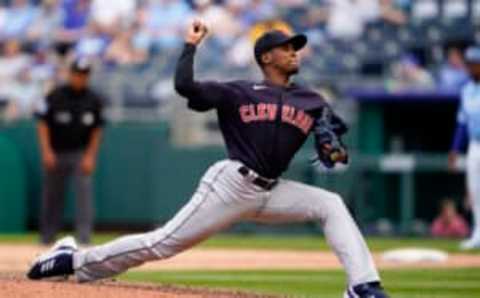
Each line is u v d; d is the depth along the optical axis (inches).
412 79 2652.6
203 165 2556.6
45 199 2070.6
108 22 2977.4
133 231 2608.3
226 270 1501.0
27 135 2652.6
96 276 984.3
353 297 908.0
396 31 2817.4
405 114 2556.6
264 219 946.7
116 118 2736.2
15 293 887.1
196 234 940.6
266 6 2938.0
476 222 2055.9
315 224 2603.3
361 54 2775.6
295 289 1208.2
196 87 909.8
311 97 931.3
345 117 2536.9
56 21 3019.2
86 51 2920.8
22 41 3004.4
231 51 2817.4
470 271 1501.0
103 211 2613.2
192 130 2608.3
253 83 930.1
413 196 2503.7
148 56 2891.2
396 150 2549.2
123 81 2802.7
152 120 2662.4
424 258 1708.9
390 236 2503.7
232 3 2920.8
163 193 2576.3
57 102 2015.3
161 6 2974.9
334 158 919.0
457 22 2800.2
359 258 911.7
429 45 2755.9
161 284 1091.3
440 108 2541.8
